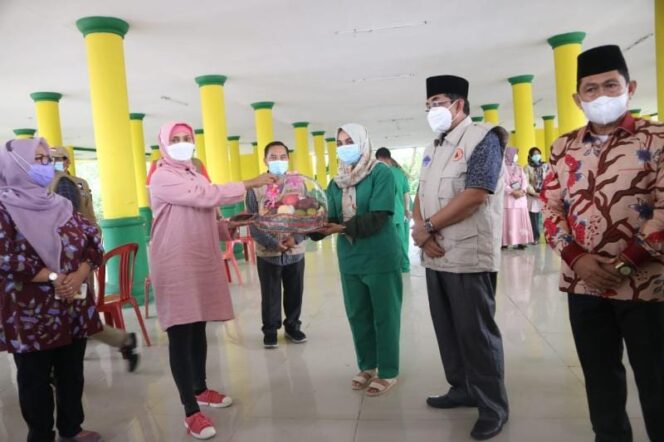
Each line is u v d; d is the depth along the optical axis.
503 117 16.62
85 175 25.27
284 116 13.41
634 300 1.74
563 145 1.96
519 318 4.12
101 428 2.69
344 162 2.90
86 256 2.46
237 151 17.59
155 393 3.11
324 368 3.36
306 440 2.44
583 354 1.94
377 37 6.90
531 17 6.57
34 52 6.63
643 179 1.71
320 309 4.91
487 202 2.33
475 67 9.00
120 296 3.99
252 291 5.96
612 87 1.76
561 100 7.45
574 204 1.87
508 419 2.48
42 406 2.34
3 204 2.22
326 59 7.81
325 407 2.78
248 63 7.73
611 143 1.79
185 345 2.59
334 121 14.92
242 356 3.70
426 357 3.42
